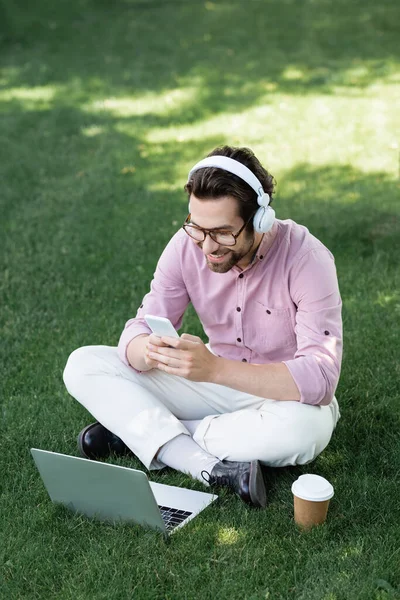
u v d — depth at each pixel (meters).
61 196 6.51
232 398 3.10
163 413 3.03
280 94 8.84
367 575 2.44
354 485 2.91
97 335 4.29
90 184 6.71
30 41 11.69
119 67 10.24
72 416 3.51
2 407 3.62
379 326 4.23
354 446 3.21
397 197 6.09
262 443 2.88
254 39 11.23
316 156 7.02
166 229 5.75
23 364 4.04
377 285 4.74
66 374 3.09
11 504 2.88
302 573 2.47
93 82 9.66
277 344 2.98
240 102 8.65
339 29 11.46
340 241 5.37
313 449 2.89
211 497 2.85
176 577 2.47
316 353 2.79
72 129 8.12
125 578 2.46
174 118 8.27
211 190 2.54
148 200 6.32
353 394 3.61
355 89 8.91
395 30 11.26
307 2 13.19
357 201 6.04
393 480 2.95
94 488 2.68
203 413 3.17
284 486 2.93
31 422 3.47
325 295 2.81
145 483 2.52
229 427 2.94
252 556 2.55
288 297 2.87
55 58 10.81
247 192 2.56
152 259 5.26
